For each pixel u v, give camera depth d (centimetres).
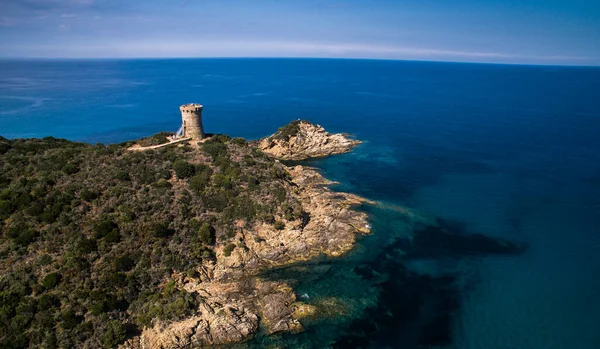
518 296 5459
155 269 5222
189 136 7775
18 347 3991
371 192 8969
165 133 8169
